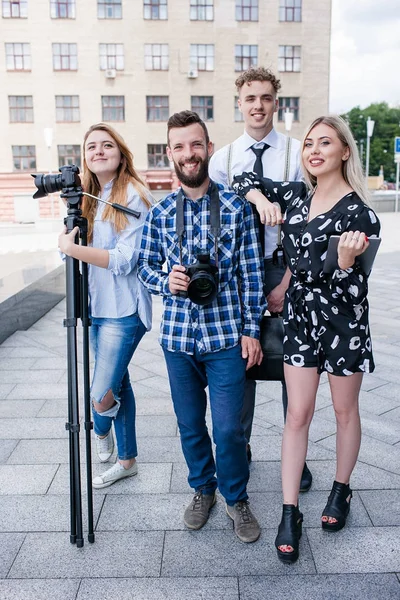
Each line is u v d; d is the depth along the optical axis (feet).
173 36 108.37
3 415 13.05
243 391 8.03
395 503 9.05
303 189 8.60
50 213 100.22
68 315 7.80
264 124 9.23
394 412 12.91
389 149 285.02
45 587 7.32
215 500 9.11
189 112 7.52
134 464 10.03
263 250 9.02
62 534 8.43
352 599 7.01
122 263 8.25
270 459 10.60
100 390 9.13
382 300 25.82
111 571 7.59
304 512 8.86
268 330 8.34
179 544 8.14
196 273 7.29
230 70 109.91
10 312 20.58
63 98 108.78
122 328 8.87
